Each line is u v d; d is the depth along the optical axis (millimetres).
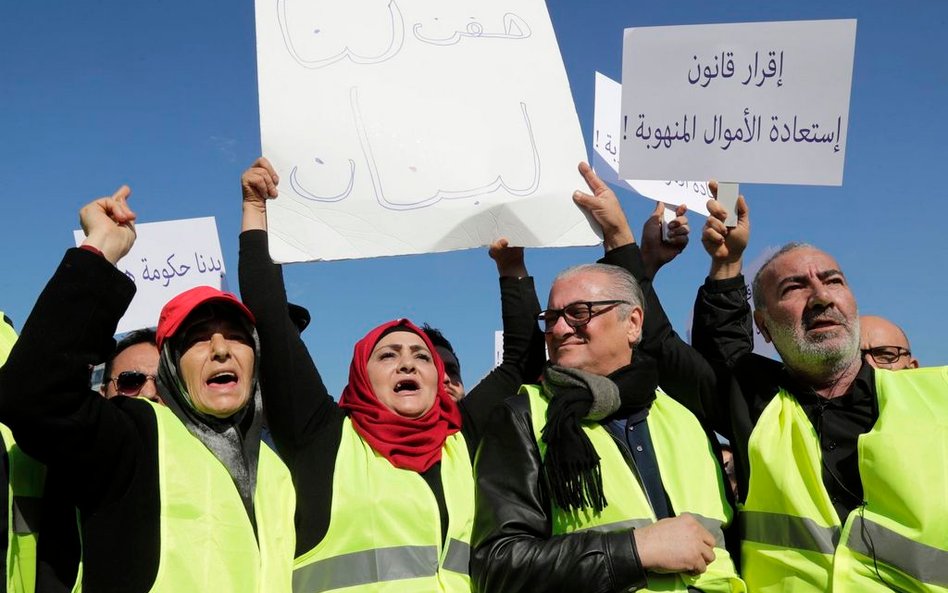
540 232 3594
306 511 3125
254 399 3059
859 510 3012
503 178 3615
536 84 3805
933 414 3092
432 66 3705
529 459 3186
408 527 3092
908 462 2994
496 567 2943
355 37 3666
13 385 2471
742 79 3850
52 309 2549
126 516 2621
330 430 3299
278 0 3609
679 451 3273
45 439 2521
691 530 2904
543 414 3285
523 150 3682
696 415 3672
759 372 3475
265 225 3383
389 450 3240
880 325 4812
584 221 3662
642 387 3314
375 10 3734
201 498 2715
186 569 2596
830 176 3713
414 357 3445
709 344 3838
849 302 3297
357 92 3580
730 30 3871
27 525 2885
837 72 3738
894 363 4711
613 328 3369
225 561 2664
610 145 4758
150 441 2754
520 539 2982
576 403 3182
